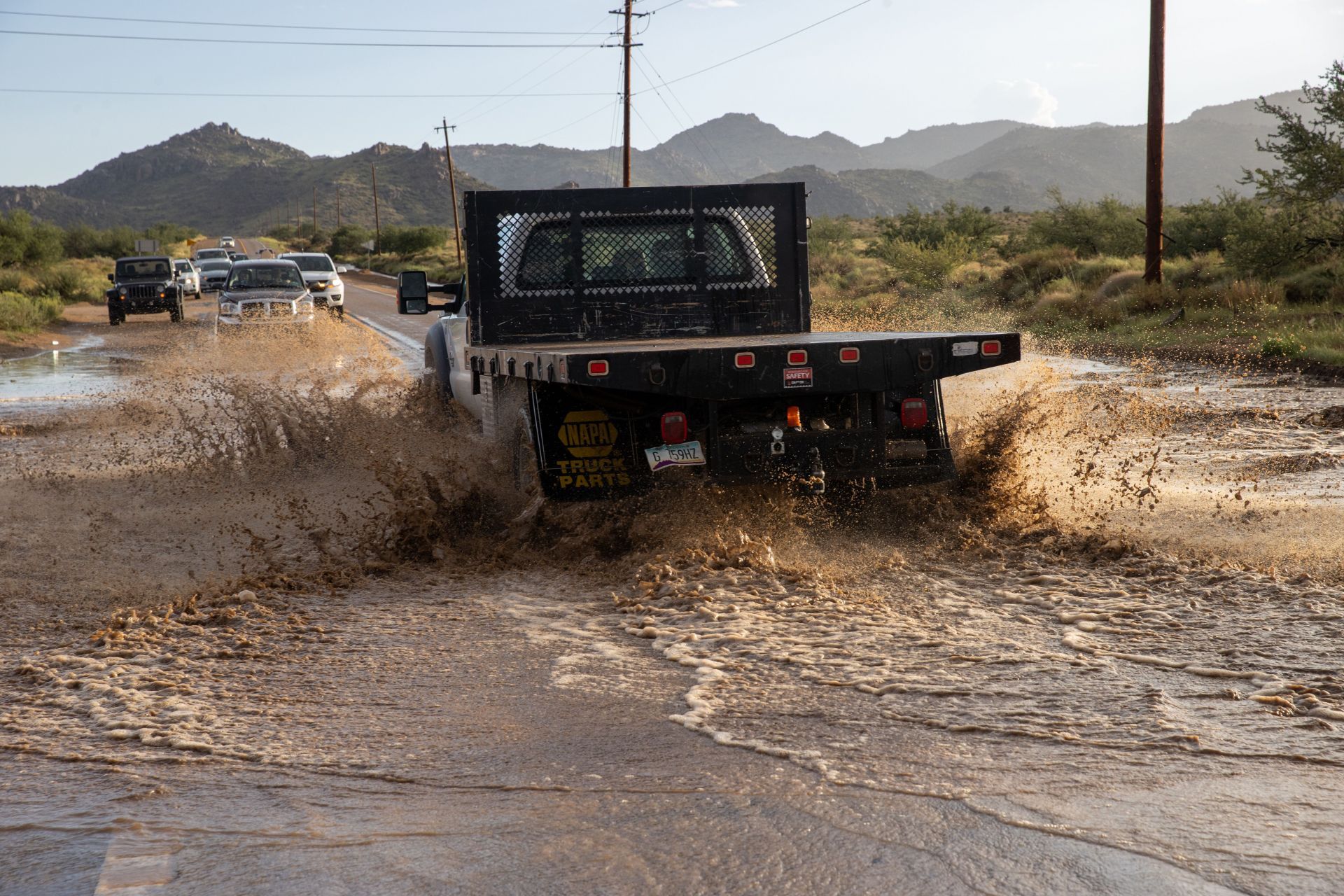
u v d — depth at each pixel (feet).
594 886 8.86
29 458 34.32
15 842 9.95
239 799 10.78
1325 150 76.13
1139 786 10.44
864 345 19.74
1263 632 14.99
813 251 157.28
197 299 149.48
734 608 16.94
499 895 8.77
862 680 13.60
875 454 20.75
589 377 18.80
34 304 112.16
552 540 21.56
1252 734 11.64
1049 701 12.77
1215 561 18.62
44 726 12.92
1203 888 8.52
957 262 121.39
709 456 20.36
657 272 24.66
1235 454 29.66
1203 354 55.72
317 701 13.65
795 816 9.97
